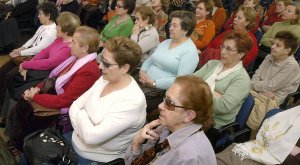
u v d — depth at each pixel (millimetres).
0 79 2875
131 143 1672
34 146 1715
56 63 2609
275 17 4586
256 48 3107
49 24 3180
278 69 2645
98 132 1672
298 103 2084
